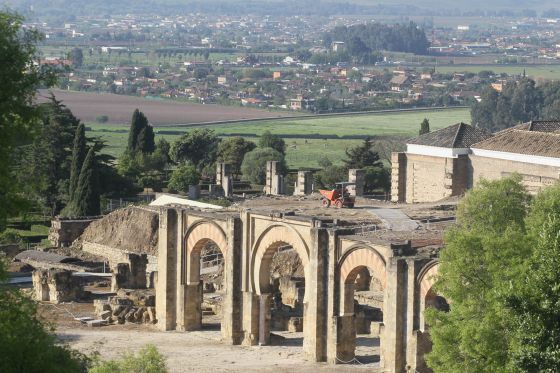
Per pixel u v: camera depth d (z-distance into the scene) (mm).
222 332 174500
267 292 171875
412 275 148250
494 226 144000
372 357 161375
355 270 157875
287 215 168875
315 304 160625
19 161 100125
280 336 174250
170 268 182500
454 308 124375
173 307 182500
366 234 166250
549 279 103188
